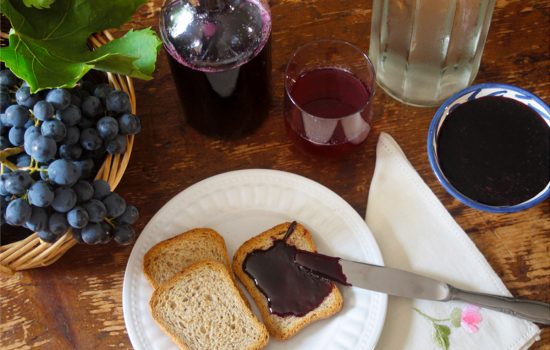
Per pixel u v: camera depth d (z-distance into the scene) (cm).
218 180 63
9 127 56
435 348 58
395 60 65
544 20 69
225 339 58
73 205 53
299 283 59
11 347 60
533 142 62
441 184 62
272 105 68
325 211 62
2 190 52
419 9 59
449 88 66
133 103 60
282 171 64
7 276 61
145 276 60
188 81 60
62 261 62
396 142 65
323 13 70
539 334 58
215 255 61
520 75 67
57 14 57
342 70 65
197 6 58
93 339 60
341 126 60
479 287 60
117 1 58
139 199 64
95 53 57
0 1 54
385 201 63
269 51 61
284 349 58
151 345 58
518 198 60
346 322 58
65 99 54
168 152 66
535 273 61
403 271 59
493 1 60
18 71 53
